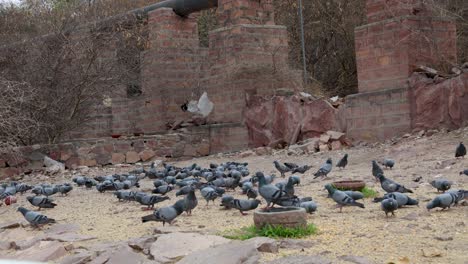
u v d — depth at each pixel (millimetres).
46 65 23328
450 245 6848
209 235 7828
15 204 13547
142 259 7000
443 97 18594
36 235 9055
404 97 19406
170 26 27547
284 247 7160
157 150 23797
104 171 20828
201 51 28469
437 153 15758
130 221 9977
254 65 23906
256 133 23312
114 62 25172
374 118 20219
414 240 7180
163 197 11109
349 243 7219
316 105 21547
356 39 20953
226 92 24500
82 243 8383
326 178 13891
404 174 13391
